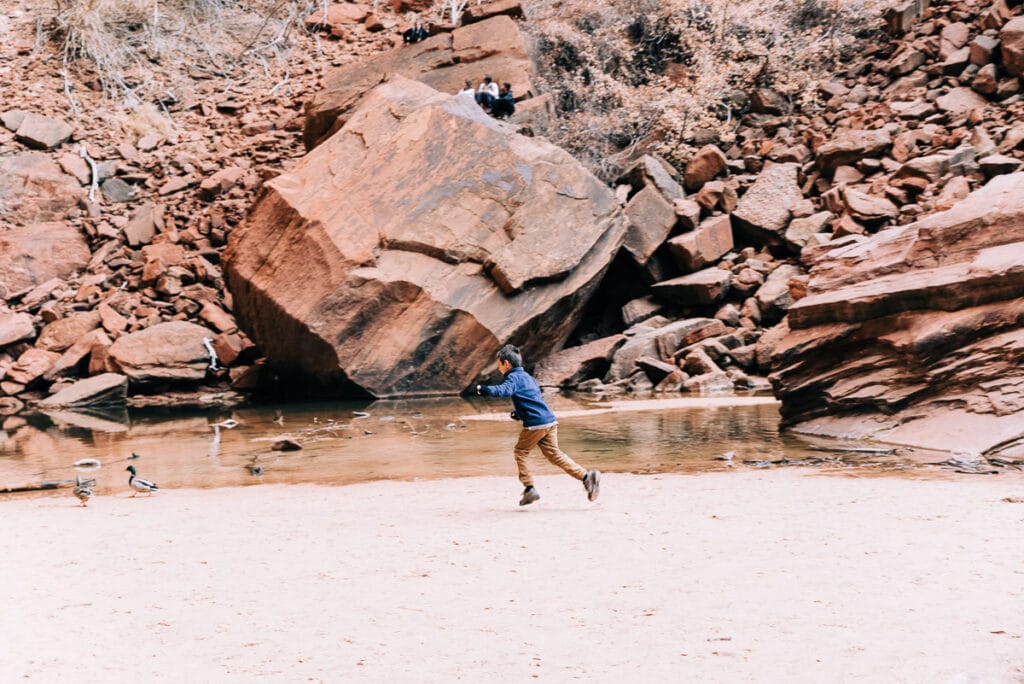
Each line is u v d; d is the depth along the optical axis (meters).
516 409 8.67
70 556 7.36
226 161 30.11
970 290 12.00
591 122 27.84
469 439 14.12
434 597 5.86
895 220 22.42
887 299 12.62
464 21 31.25
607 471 10.94
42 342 22.89
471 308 20.00
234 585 6.33
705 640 4.84
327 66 35.34
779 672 4.34
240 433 15.68
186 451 13.85
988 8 28.77
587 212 21.67
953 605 5.21
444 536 7.62
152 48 35.53
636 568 6.34
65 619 5.66
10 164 28.52
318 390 20.48
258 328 20.56
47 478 11.85
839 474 10.07
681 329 21.11
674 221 23.72
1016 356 11.62
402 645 4.98
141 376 21.50
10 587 6.45
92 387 20.88
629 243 23.31
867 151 24.56
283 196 19.73
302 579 6.43
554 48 30.55
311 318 19.33
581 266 21.53
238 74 35.31
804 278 20.48
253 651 4.96
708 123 27.16
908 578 5.79
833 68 29.62
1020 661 4.34
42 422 18.25
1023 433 11.02
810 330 13.59
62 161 29.02
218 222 26.91
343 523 8.34
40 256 25.83
